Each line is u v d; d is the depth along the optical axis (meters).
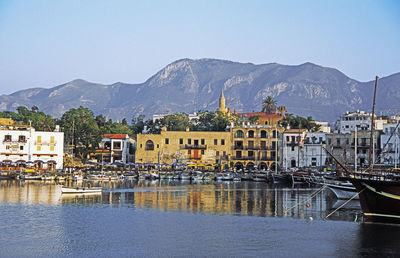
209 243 51.00
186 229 58.19
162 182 142.50
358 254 46.81
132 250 48.28
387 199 59.53
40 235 54.53
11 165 152.62
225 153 183.75
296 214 69.81
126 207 76.81
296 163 175.12
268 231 56.91
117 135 194.88
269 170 168.88
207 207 77.44
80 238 53.22
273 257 45.88
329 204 82.19
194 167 182.25
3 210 71.69
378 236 53.78
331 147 169.00
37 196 90.69
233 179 150.25
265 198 92.06
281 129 182.75
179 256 46.28
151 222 62.75
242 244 50.59
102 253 47.34
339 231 56.69
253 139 183.88
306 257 45.91
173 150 183.75
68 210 72.62
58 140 159.12
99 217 66.56
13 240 52.12
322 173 137.50
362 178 63.78
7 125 171.12
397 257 45.91
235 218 66.00
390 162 150.38
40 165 156.88
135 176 156.75
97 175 145.75
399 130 152.38
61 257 45.94
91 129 191.75
